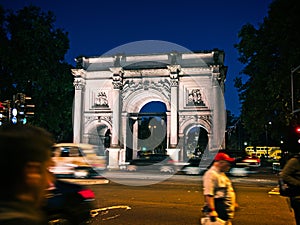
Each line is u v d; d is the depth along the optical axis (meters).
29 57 49.50
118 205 15.40
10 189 1.85
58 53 52.28
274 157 73.25
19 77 49.59
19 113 30.78
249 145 90.25
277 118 42.09
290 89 35.12
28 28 51.09
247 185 24.38
